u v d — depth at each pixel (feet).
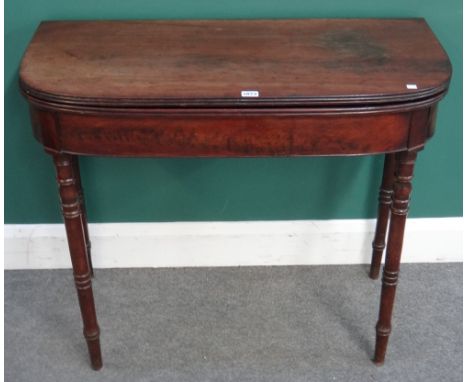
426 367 5.80
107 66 4.83
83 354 5.96
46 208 6.64
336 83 4.58
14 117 6.13
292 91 4.48
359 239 6.75
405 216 5.12
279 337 6.08
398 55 4.99
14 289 6.62
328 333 6.13
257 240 6.73
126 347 5.99
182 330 6.15
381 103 4.48
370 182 6.49
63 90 4.49
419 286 6.63
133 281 6.69
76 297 6.54
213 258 6.82
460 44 5.90
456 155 6.40
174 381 5.68
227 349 5.96
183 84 4.58
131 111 4.45
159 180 6.46
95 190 6.50
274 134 4.59
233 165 6.39
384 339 5.67
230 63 4.88
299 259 6.84
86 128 4.59
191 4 5.72
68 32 5.40
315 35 5.34
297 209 6.67
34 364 5.85
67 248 6.78
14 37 5.80
